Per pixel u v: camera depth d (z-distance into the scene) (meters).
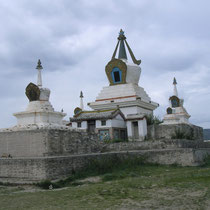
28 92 27.58
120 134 37.44
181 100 56.41
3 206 12.60
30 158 19.62
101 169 22.72
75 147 26.17
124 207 11.66
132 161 25.86
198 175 19.38
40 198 13.95
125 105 42.56
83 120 36.94
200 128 47.69
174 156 26.64
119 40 50.62
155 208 11.44
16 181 19.19
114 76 46.47
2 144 24.53
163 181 17.39
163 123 40.34
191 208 11.30
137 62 49.28
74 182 19.23
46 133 22.70
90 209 11.44
